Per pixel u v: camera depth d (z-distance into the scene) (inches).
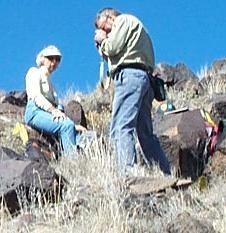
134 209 333.7
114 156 393.4
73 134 441.4
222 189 377.1
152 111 531.2
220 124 439.2
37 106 450.0
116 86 398.6
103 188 359.3
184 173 420.8
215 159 415.5
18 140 456.1
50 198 351.9
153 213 340.8
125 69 397.4
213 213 344.5
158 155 402.9
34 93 451.5
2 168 356.2
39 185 350.9
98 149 405.7
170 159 420.5
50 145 437.7
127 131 393.4
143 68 399.9
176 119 459.5
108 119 520.1
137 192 359.6
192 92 593.6
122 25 397.4
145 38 402.3
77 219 333.1
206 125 446.6
